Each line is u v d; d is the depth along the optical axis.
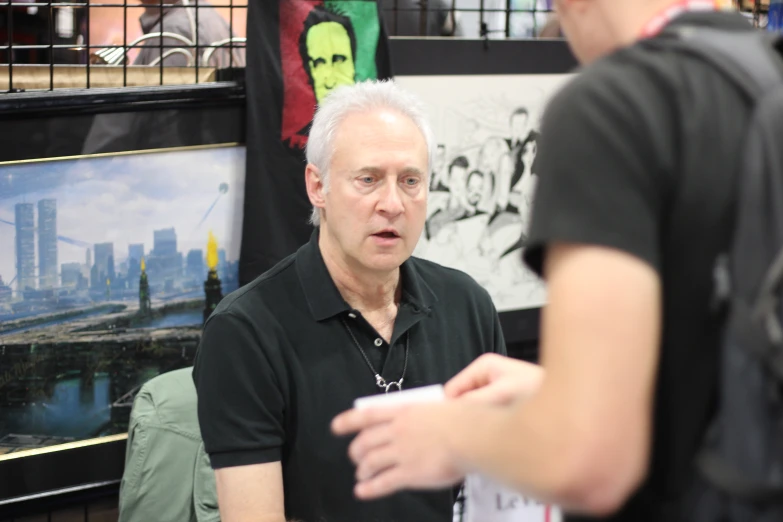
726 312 0.78
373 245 1.60
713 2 0.89
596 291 0.74
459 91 3.32
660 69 0.80
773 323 0.74
